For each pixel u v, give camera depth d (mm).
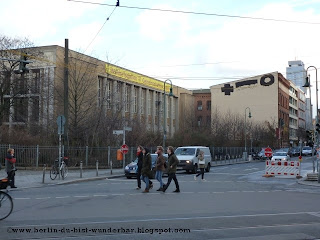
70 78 38938
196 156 29703
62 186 18766
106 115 37906
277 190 18047
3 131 30281
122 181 22156
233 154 58250
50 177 21438
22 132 31703
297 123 112000
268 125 76188
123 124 38438
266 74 81562
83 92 37812
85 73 38562
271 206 12484
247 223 9430
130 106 56156
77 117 36938
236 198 14484
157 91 71062
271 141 75188
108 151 32469
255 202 13391
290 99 101688
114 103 41656
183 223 9266
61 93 38656
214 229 8648
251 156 57500
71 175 24906
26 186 18156
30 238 7609
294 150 74125
